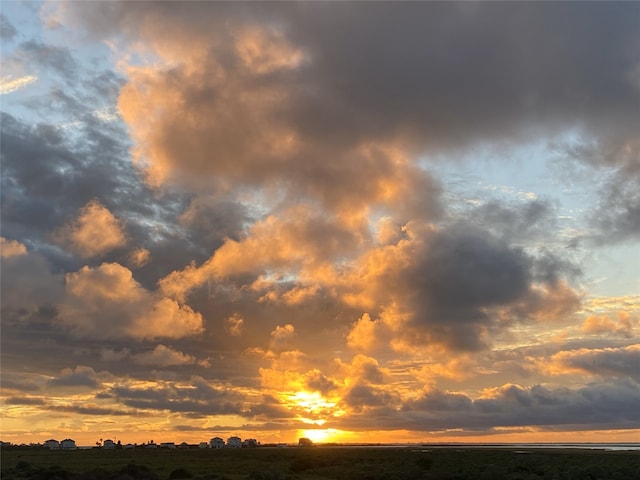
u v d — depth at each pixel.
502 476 104.50
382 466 122.12
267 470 105.50
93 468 121.06
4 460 164.00
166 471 112.31
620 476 100.31
